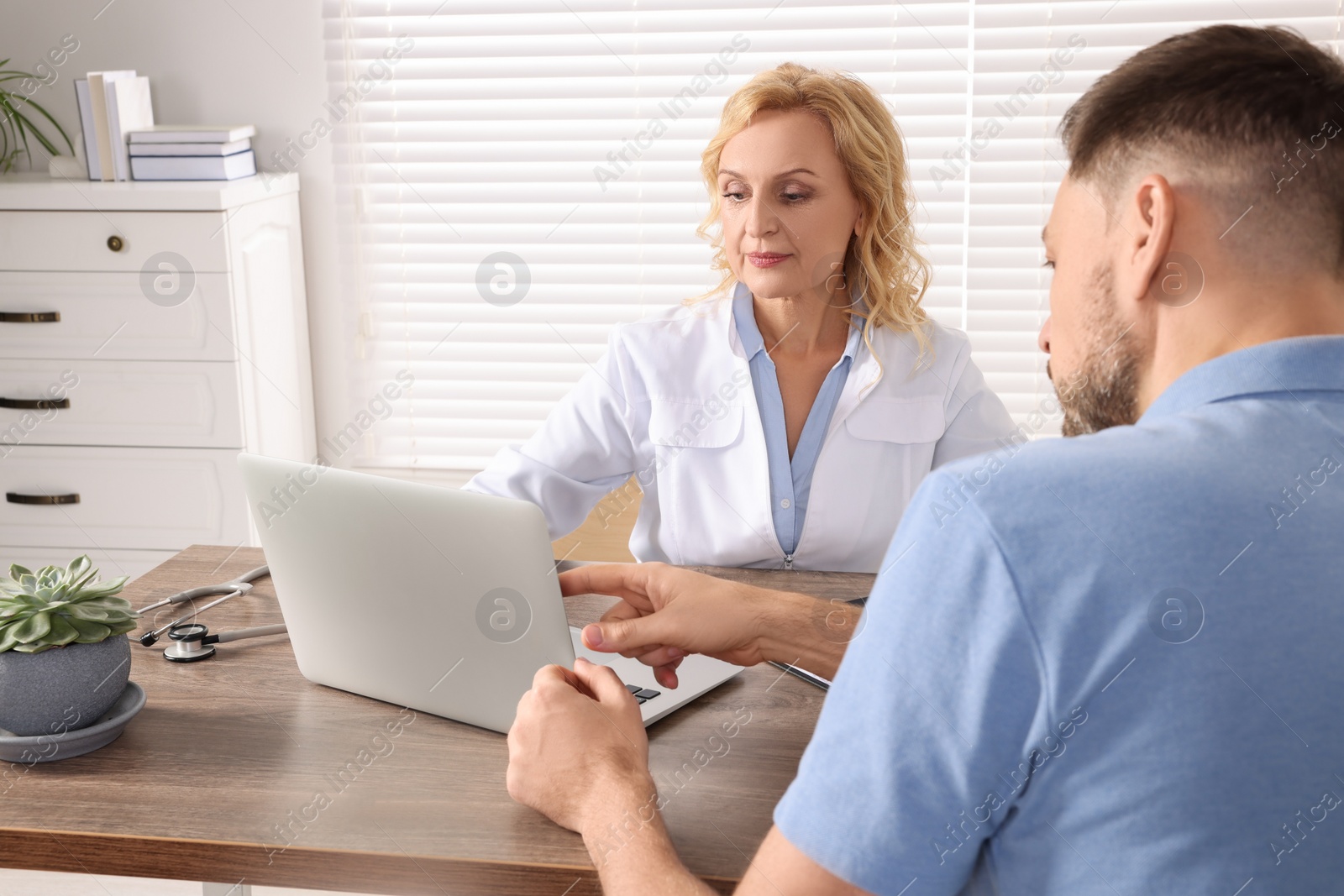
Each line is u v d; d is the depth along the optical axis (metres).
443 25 2.72
